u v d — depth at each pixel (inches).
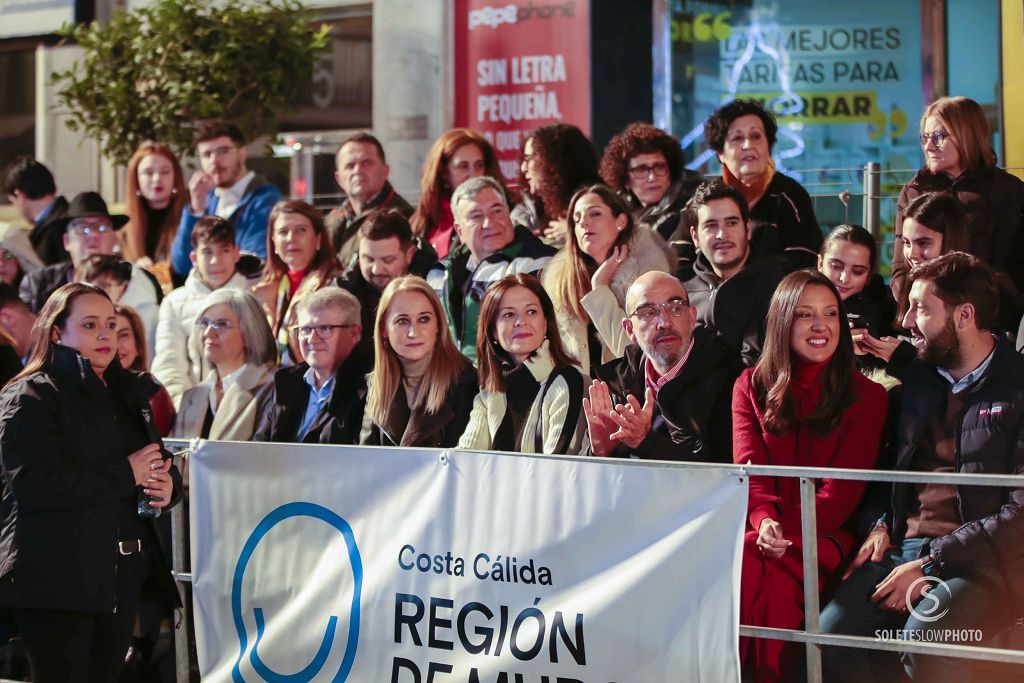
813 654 163.3
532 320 203.6
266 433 229.5
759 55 354.3
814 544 162.6
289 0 367.2
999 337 180.2
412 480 186.9
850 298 212.2
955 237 207.5
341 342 223.5
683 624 165.3
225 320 242.2
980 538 169.6
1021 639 168.9
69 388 187.2
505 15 358.0
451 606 182.2
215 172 301.9
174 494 200.1
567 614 172.7
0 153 445.1
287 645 196.5
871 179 274.4
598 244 218.1
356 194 279.1
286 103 361.1
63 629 183.8
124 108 355.9
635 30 352.5
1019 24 319.3
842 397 185.0
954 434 178.9
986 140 222.8
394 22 367.9
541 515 175.5
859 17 346.0
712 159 355.3
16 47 442.3
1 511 187.6
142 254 321.4
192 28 352.5
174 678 229.1
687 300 200.8
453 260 238.4
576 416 201.6
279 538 198.4
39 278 305.4
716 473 164.1
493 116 361.7
